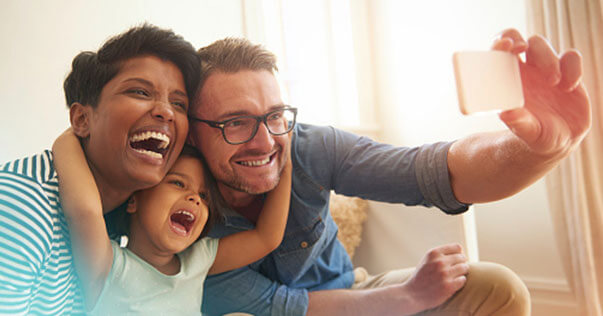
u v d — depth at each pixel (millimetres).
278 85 1065
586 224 1836
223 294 1103
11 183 689
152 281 929
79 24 1655
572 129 717
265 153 1008
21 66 1486
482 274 1097
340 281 1360
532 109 686
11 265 628
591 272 1818
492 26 2285
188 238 954
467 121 2367
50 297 724
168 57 881
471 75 516
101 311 854
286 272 1191
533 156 832
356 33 2727
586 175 1860
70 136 851
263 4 2473
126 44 822
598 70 1845
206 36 2113
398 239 1702
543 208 2133
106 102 808
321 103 2723
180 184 963
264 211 1081
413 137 2621
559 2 1924
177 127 881
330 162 1228
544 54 656
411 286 1107
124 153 815
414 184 1100
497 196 983
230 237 1085
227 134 998
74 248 754
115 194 879
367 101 2746
